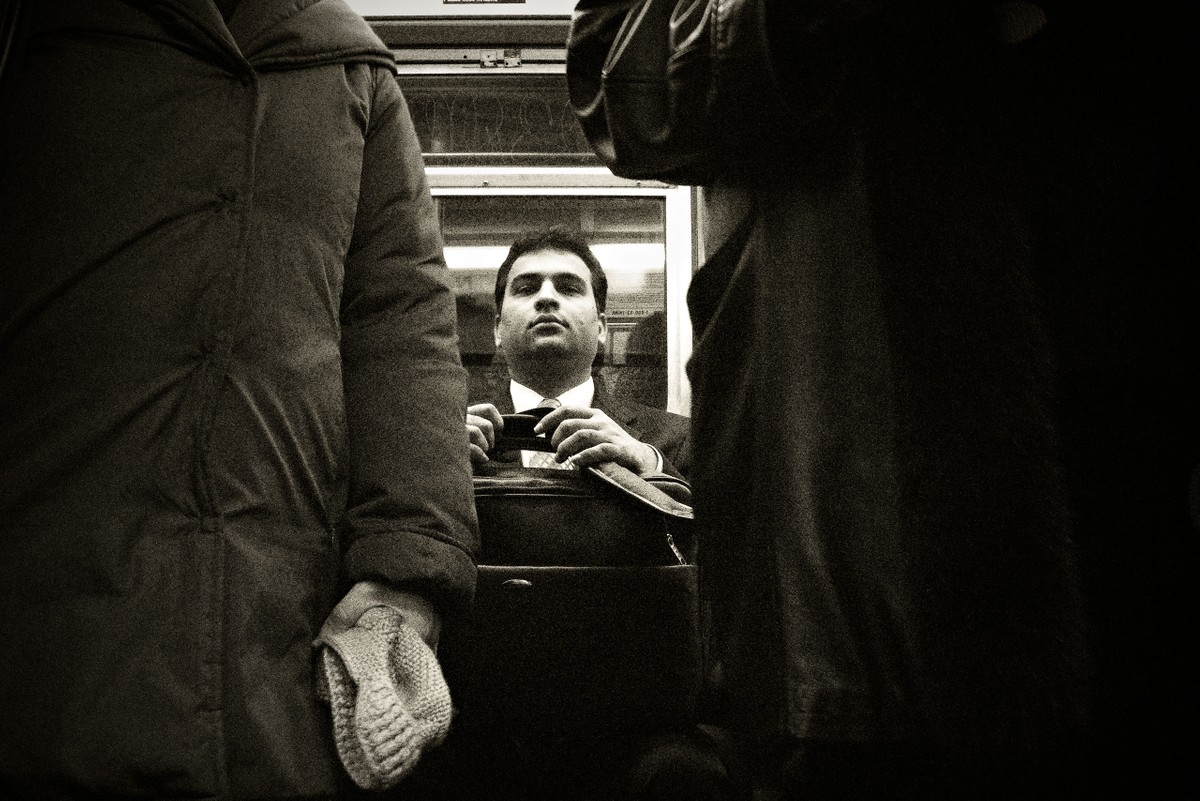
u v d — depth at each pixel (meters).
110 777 0.64
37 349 0.73
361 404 0.87
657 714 1.19
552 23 2.05
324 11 0.95
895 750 0.88
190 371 0.76
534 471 1.32
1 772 0.63
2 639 0.66
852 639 0.81
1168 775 0.76
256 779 0.68
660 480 1.29
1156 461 0.81
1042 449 0.77
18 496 0.69
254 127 0.84
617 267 2.19
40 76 0.81
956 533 0.77
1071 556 0.75
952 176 0.83
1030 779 0.80
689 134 0.94
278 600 0.74
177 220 0.79
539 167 2.18
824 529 0.83
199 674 0.68
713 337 1.02
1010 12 0.82
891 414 0.81
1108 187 0.82
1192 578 0.78
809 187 0.92
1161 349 0.82
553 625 1.19
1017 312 0.79
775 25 0.81
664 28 0.94
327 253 0.85
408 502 0.82
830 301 0.88
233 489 0.74
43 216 0.77
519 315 1.81
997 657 0.75
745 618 0.96
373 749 0.71
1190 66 0.82
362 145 0.93
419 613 0.81
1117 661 0.77
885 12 0.81
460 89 2.15
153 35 0.84
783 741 1.00
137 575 0.69
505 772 1.20
